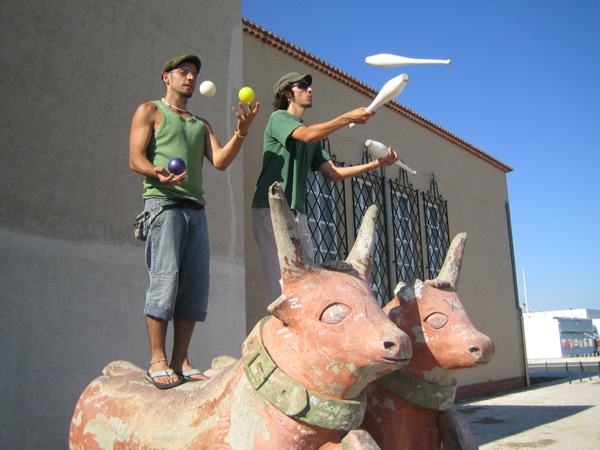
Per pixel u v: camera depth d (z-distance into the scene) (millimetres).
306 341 1925
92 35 4844
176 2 5711
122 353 4555
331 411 1877
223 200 5836
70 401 4125
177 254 2785
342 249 8422
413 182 10758
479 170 13359
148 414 2367
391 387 2336
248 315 6664
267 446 1891
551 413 9102
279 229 2004
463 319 2387
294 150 3453
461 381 11203
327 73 8906
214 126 5953
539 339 49469
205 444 2076
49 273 4188
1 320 3852
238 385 2059
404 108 10641
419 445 2389
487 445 6684
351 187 8914
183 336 2941
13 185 4090
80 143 4598
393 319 2439
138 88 5172
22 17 4352
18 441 3791
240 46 6457
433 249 10906
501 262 13586
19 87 4250
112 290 4590
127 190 4902
